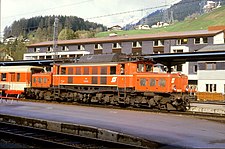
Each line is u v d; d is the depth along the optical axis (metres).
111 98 25.47
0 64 46.12
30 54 74.88
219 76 43.91
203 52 28.25
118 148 10.33
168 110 22.55
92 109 23.38
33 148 10.12
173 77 22.50
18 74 32.62
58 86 29.17
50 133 12.35
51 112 20.84
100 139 11.03
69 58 29.23
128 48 61.59
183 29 123.94
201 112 21.70
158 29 132.75
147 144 11.18
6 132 12.21
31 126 14.18
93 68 26.48
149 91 23.14
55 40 50.00
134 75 24.20
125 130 14.16
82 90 27.20
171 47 56.41
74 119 17.52
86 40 67.88
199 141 12.25
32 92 31.67
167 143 11.68
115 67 25.05
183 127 15.71
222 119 18.70
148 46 59.41
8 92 33.16
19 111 21.09
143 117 19.17
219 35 54.38
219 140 12.61
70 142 11.00
